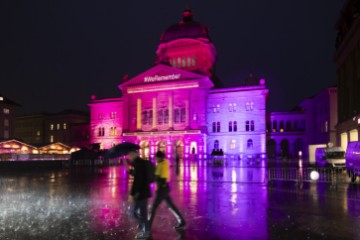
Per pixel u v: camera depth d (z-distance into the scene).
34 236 10.30
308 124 81.75
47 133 113.12
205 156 70.50
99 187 24.05
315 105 79.62
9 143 63.34
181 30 85.31
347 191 20.17
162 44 85.50
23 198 18.52
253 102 74.88
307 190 20.72
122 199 18.02
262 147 73.12
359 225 11.48
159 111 77.38
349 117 40.41
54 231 10.92
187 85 74.81
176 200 17.23
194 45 83.00
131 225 11.75
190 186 23.73
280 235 10.25
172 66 81.06
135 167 10.38
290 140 85.00
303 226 11.38
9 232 10.80
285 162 58.97
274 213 13.65
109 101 88.56
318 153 45.56
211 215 13.34
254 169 41.72
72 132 108.50
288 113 86.31
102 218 12.92
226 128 75.88
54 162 53.19
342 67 44.47
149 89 78.19
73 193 20.62
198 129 72.12
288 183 24.73
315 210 14.24
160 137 75.19
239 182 26.16
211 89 79.75
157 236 10.27
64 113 110.94
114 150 11.47
